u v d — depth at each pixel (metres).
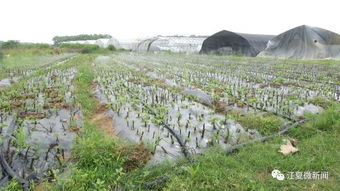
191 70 13.87
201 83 9.75
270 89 8.98
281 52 23.88
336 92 8.47
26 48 37.56
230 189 3.38
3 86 10.24
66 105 6.90
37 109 6.48
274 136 4.91
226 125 5.50
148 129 5.25
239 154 4.21
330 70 13.80
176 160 4.00
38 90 8.65
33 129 5.13
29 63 19.03
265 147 4.46
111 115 6.38
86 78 11.08
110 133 5.55
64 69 14.95
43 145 4.58
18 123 5.41
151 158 4.15
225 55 27.14
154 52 38.00
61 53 34.53
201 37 46.00
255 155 4.16
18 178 3.52
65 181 3.37
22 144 4.19
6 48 36.66
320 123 5.25
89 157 3.89
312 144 4.54
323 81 10.11
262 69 14.17
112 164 3.84
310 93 8.41
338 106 6.13
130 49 46.19
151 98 7.89
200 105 7.08
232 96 7.50
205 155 4.11
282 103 6.91
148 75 12.55
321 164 3.90
